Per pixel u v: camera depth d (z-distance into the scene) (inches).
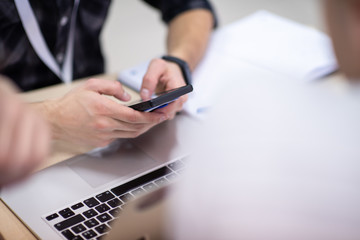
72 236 28.1
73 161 34.9
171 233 18.7
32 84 48.8
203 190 17.3
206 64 46.8
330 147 16.2
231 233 16.5
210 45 50.0
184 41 47.6
